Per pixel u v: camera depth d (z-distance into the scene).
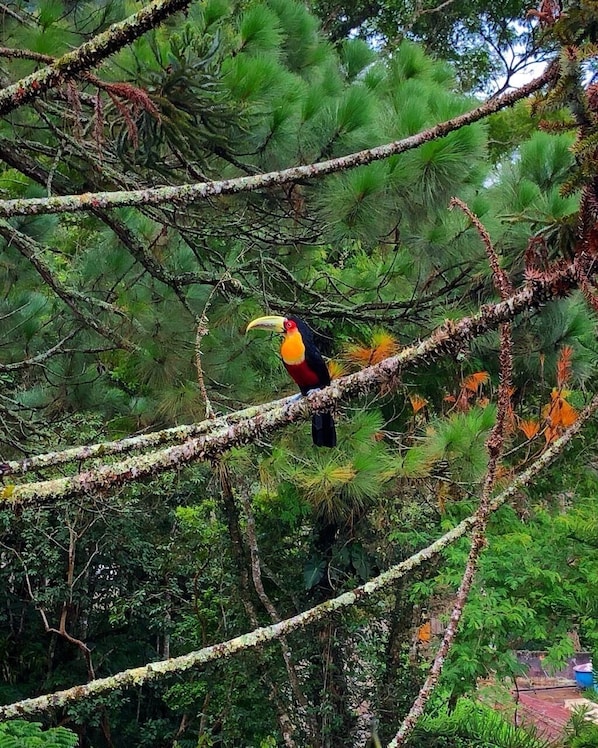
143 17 2.43
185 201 3.01
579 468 8.80
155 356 6.66
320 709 9.55
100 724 12.47
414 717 2.63
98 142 4.04
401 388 7.54
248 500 9.54
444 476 6.63
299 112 5.00
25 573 11.67
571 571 7.75
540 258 2.58
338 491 6.41
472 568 2.70
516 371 7.76
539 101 2.25
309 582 9.89
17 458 8.37
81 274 7.41
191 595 12.62
